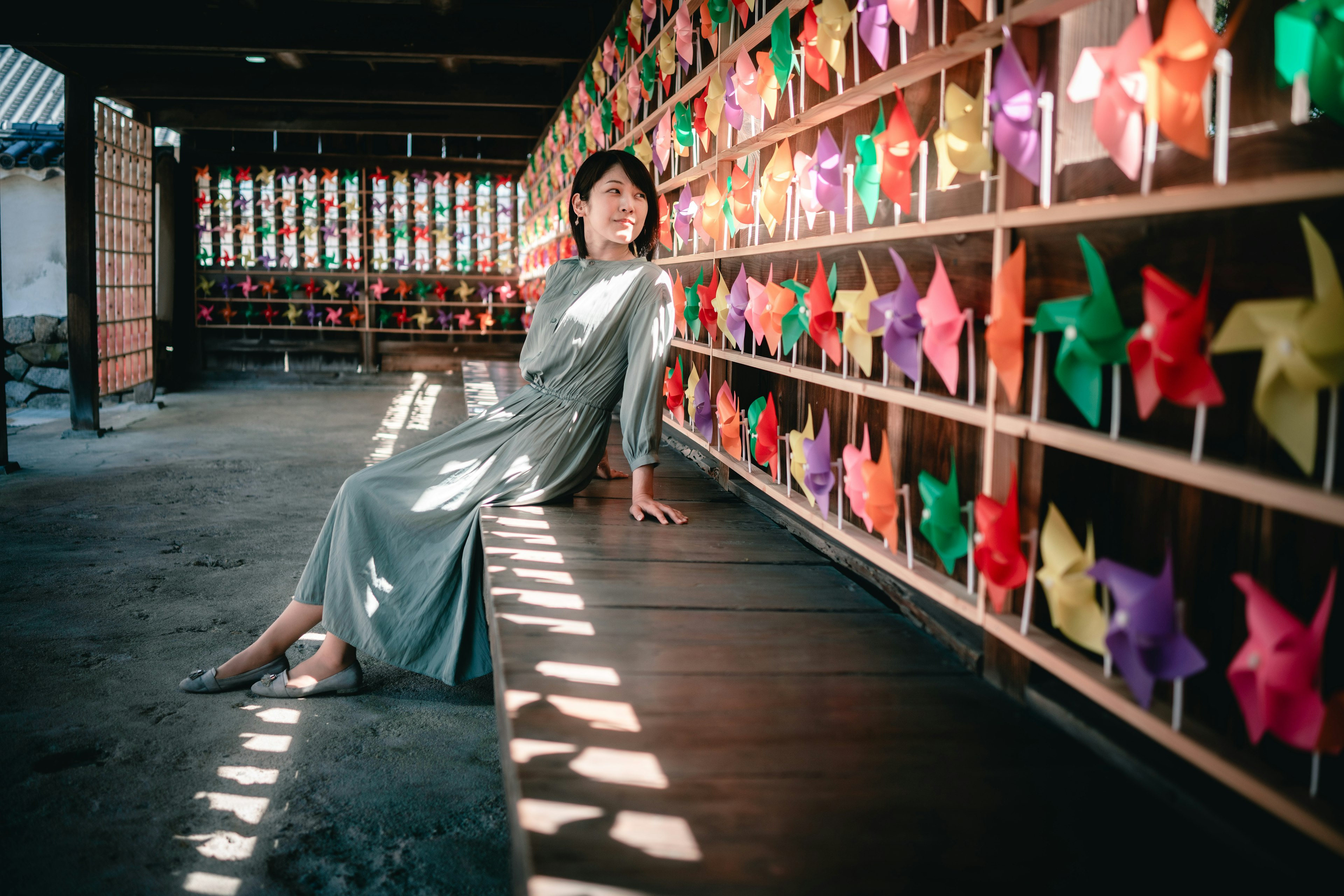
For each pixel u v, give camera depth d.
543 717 1.14
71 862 1.50
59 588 2.98
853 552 1.83
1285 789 0.83
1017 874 0.84
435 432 6.59
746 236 2.51
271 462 5.36
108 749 1.90
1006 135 1.12
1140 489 1.10
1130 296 1.04
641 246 2.36
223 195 9.23
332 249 9.49
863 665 1.35
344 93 7.24
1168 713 1.00
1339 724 0.78
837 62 1.70
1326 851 0.84
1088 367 1.03
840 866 0.85
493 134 8.58
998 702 1.23
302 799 1.72
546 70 7.29
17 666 2.32
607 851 0.86
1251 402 0.91
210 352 9.40
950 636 1.41
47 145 8.11
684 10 2.71
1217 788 0.95
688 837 0.89
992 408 1.23
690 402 3.08
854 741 1.10
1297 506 0.79
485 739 1.99
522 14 5.86
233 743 1.94
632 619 1.52
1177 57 0.88
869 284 1.55
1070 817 0.94
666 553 1.91
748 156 2.47
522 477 2.20
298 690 2.17
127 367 7.63
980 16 1.25
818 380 1.85
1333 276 0.73
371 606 2.03
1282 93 1.09
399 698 2.20
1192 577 1.03
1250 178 0.89
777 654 1.39
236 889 1.45
